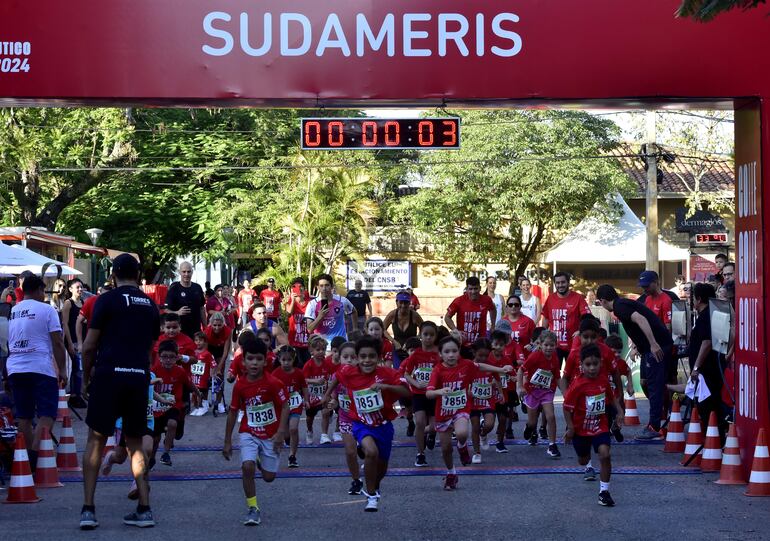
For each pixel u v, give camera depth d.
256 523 8.49
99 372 8.45
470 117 34.12
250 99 10.10
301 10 10.09
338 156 33.88
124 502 9.53
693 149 35.44
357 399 9.09
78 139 32.59
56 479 10.45
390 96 10.13
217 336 16.53
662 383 13.42
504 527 8.38
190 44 10.02
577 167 32.34
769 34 10.17
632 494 9.79
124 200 35.50
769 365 10.02
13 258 19.08
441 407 10.10
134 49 9.95
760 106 10.16
